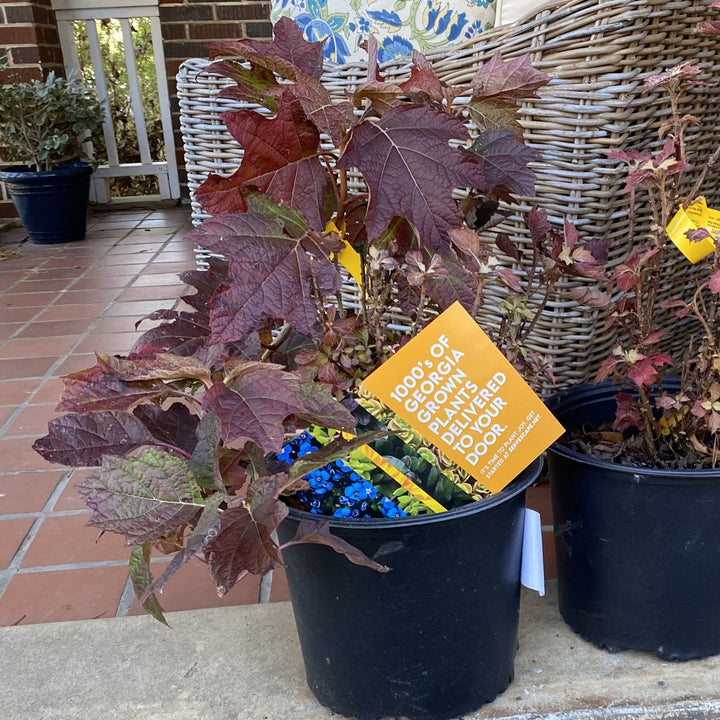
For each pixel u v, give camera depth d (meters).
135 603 1.22
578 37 1.09
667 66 1.10
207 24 4.11
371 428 0.85
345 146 0.75
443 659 0.90
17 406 1.93
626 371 1.05
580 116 1.11
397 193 0.71
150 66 4.35
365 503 0.87
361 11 1.50
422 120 0.72
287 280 0.70
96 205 4.49
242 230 0.70
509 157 0.83
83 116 3.70
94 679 1.04
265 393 0.68
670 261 1.30
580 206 1.17
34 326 2.51
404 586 0.84
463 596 0.87
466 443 0.84
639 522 0.94
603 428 1.11
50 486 1.57
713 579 0.96
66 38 4.16
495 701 0.98
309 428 0.87
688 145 1.23
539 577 0.95
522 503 0.91
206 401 0.67
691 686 0.99
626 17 1.02
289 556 0.88
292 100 0.72
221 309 0.67
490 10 1.43
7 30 3.77
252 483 0.67
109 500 0.62
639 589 0.98
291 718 0.97
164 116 4.35
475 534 0.84
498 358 0.82
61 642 1.11
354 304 1.50
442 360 0.81
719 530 0.93
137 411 0.79
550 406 1.10
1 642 1.12
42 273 3.18
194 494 0.64
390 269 0.83
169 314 0.96
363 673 0.91
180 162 4.46
